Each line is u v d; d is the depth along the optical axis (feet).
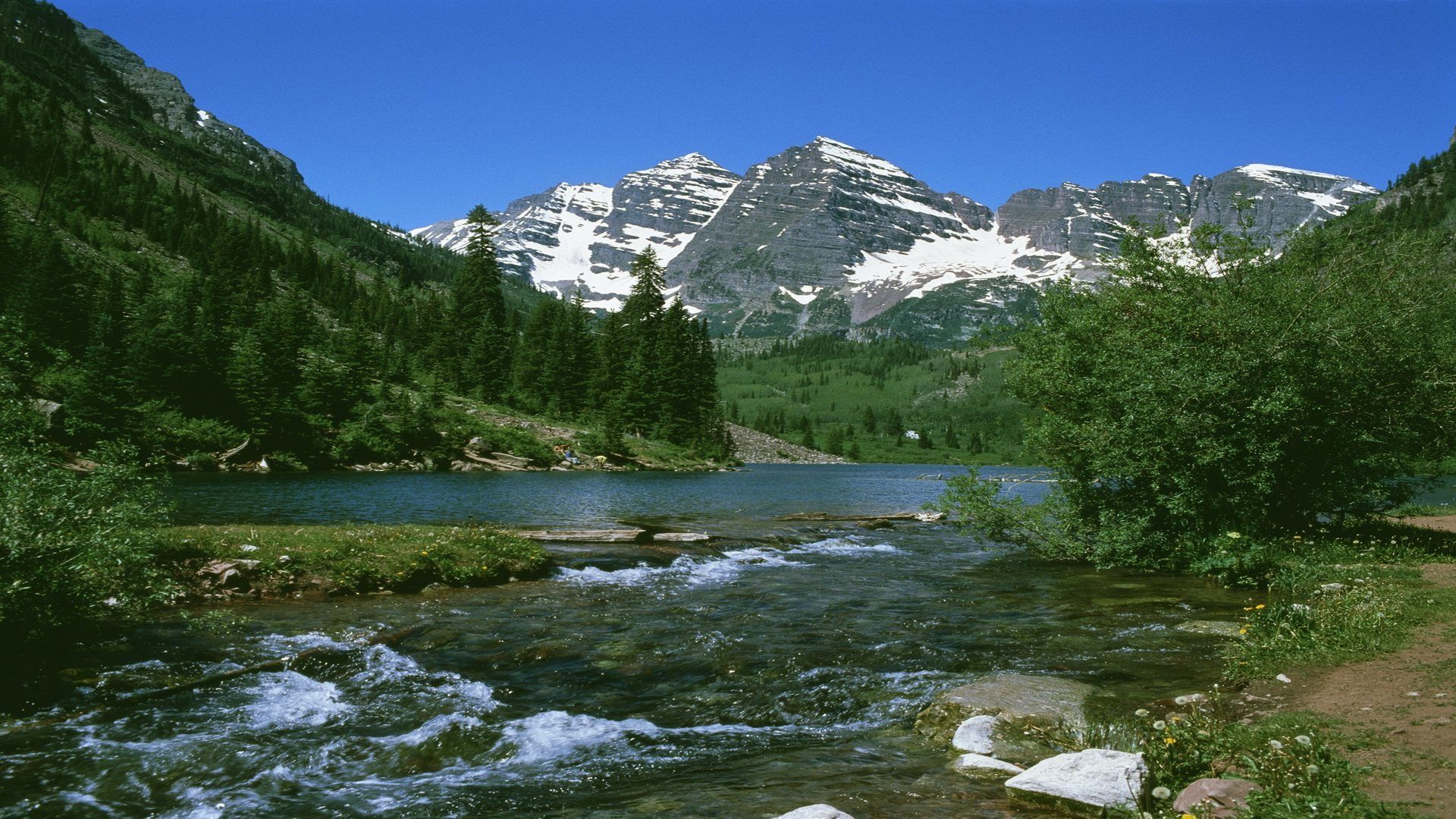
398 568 53.11
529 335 423.64
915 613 47.44
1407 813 16.16
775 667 35.12
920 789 21.34
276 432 222.07
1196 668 34.06
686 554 71.67
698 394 383.65
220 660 34.40
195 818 20.11
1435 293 59.82
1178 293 64.85
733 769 23.41
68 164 581.94
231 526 58.95
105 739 25.25
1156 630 42.24
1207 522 62.44
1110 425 63.77
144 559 39.14
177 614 42.14
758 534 89.76
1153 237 68.33
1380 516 71.51
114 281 291.58
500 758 24.56
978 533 77.97
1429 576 48.60
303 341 294.87
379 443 243.81
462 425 274.16
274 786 22.18
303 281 570.05
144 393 212.02
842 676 33.68
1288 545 59.11
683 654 37.11
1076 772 20.30
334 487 151.12
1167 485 63.16
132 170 636.89
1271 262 64.39
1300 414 58.03
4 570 30.83
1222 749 21.80
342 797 21.48
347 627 40.96
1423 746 20.40
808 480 273.95
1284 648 33.35
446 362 369.50
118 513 35.83
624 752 25.20
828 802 20.31
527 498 139.03
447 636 39.86
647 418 363.76
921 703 30.17
